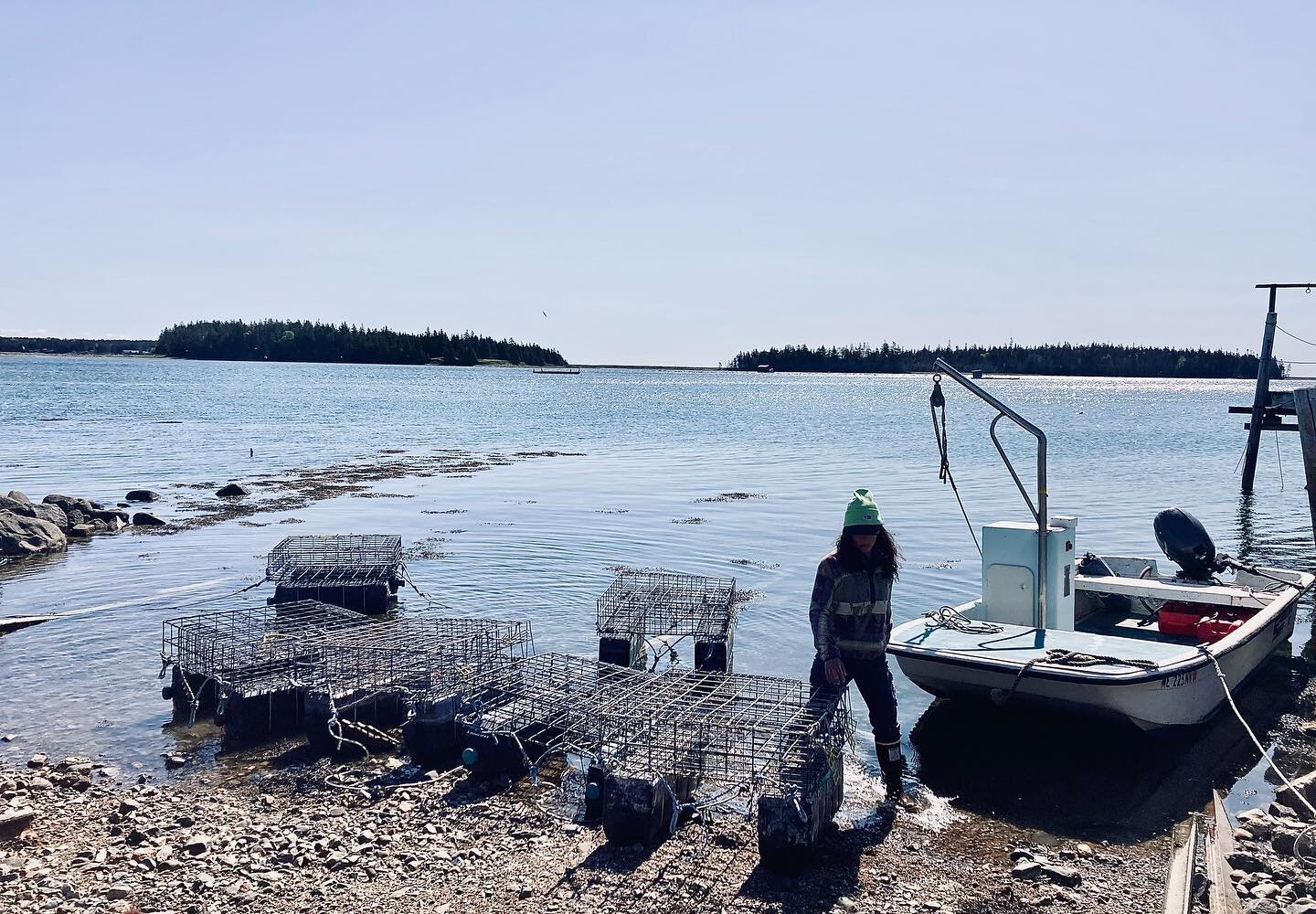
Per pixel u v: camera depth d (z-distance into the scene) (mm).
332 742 10055
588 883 7297
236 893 7168
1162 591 12992
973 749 10375
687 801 8531
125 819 8539
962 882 7398
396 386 146500
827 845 8023
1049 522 11992
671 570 19500
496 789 9125
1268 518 27922
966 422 76750
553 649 13859
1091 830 8445
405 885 7305
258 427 64312
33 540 21859
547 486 34094
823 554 21469
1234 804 9039
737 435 61344
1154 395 170750
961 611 11812
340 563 16953
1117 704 9430
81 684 12461
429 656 11180
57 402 85438
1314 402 20547
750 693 9492
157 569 20047
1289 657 13891
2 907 6855
